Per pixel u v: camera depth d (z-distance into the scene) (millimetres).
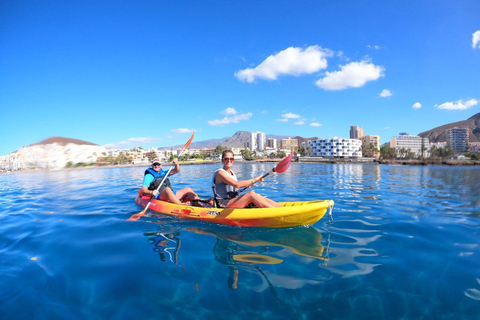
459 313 2176
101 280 2816
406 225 4676
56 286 2707
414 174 19938
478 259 3176
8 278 2881
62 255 3500
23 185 12586
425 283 2652
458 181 13102
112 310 2314
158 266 3123
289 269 3002
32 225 5047
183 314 2242
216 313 2248
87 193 9305
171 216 5582
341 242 3850
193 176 17281
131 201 7469
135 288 2656
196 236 4223
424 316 2158
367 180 13930
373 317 2168
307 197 7789
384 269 2963
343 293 2512
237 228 4656
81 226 4902
